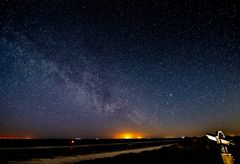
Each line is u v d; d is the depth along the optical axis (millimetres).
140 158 16016
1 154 14383
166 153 19750
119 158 15773
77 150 21828
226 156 3395
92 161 13656
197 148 22047
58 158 14219
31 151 17750
